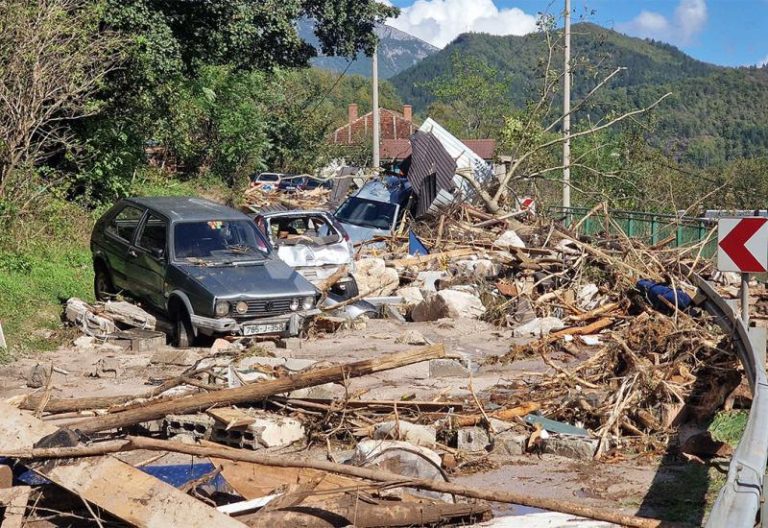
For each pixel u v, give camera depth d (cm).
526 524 594
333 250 1681
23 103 1833
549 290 1755
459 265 1966
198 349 1306
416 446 737
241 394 823
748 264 1038
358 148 5581
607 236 2100
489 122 7425
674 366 1004
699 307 1331
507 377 1133
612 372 1080
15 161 1836
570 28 3077
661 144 3628
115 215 1541
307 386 831
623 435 859
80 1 2011
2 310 1366
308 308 1367
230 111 3978
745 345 899
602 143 3406
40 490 581
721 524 421
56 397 988
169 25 2341
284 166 5122
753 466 495
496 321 1577
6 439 601
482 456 788
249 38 2508
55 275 1647
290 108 5091
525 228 2366
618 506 664
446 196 2545
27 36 1809
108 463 566
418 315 1644
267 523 549
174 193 3097
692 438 789
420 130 3155
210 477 607
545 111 3131
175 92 2620
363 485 591
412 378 1116
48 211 1942
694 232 2181
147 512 535
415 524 584
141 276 1434
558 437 812
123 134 2278
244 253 1432
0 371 1102
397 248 2231
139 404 845
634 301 1580
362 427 845
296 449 813
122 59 2072
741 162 3822
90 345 1287
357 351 1300
